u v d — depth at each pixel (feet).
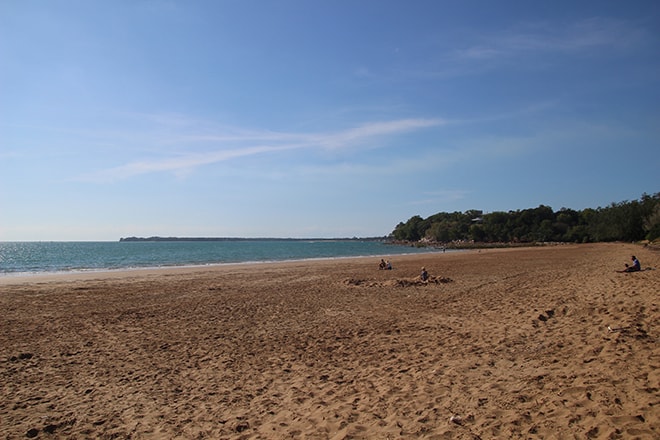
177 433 17.54
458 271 89.97
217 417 18.99
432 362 25.27
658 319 28.66
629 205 269.64
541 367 22.44
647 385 17.76
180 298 57.11
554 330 30.22
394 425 17.04
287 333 35.65
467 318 38.06
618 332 26.55
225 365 26.96
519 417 16.48
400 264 123.85
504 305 42.83
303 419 18.35
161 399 21.38
